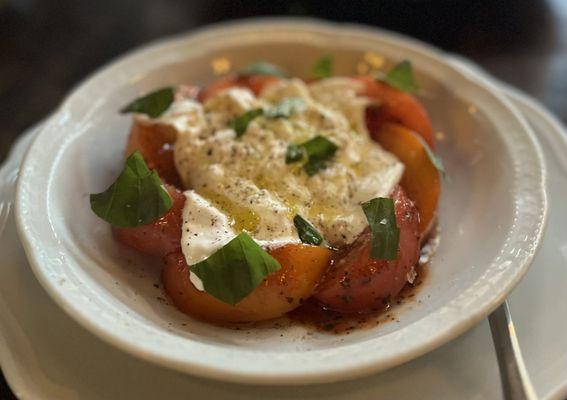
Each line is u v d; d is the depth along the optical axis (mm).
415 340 206
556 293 253
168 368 210
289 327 253
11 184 297
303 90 331
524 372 216
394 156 300
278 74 356
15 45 489
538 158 281
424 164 296
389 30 490
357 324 253
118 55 478
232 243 231
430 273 273
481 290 224
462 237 283
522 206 262
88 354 232
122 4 535
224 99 315
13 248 268
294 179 280
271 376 196
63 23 513
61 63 471
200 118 311
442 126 340
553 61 459
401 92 329
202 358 200
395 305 259
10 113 424
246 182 276
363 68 371
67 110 309
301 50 375
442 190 314
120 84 338
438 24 496
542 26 493
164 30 502
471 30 490
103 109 324
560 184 301
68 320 242
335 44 372
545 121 338
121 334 207
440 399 218
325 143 290
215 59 372
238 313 247
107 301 226
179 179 299
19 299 250
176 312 252
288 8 514
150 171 256
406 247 259
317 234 263
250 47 375
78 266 239
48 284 222
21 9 529
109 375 226
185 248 246
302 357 202
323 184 278
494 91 322
